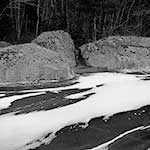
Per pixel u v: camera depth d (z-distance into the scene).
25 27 11.95
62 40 8.76
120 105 4.76
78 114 4.42
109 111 4.56
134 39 8.51
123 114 4.52
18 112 4.46
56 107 4.67
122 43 8.24
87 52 8.49
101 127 4.20
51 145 3.79
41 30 11.44
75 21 11.71
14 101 4.95
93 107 4.66
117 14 12.28
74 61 8.27
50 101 4.95
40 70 6.08
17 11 11.52
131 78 6.49
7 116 4.30
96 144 3.86
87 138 3.97
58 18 11.55
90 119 4.33
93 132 4.08
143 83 5.98
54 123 4.12
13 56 6.25
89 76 6.71
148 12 12.40
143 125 4.33
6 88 5.62
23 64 6.09
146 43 8.38
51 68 6.16
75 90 5.55
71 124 4.16
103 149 3.76
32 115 4.34
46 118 4.25
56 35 8.83
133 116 4.50
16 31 11.35
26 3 11.09
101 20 12.12
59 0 12.04
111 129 4.18
